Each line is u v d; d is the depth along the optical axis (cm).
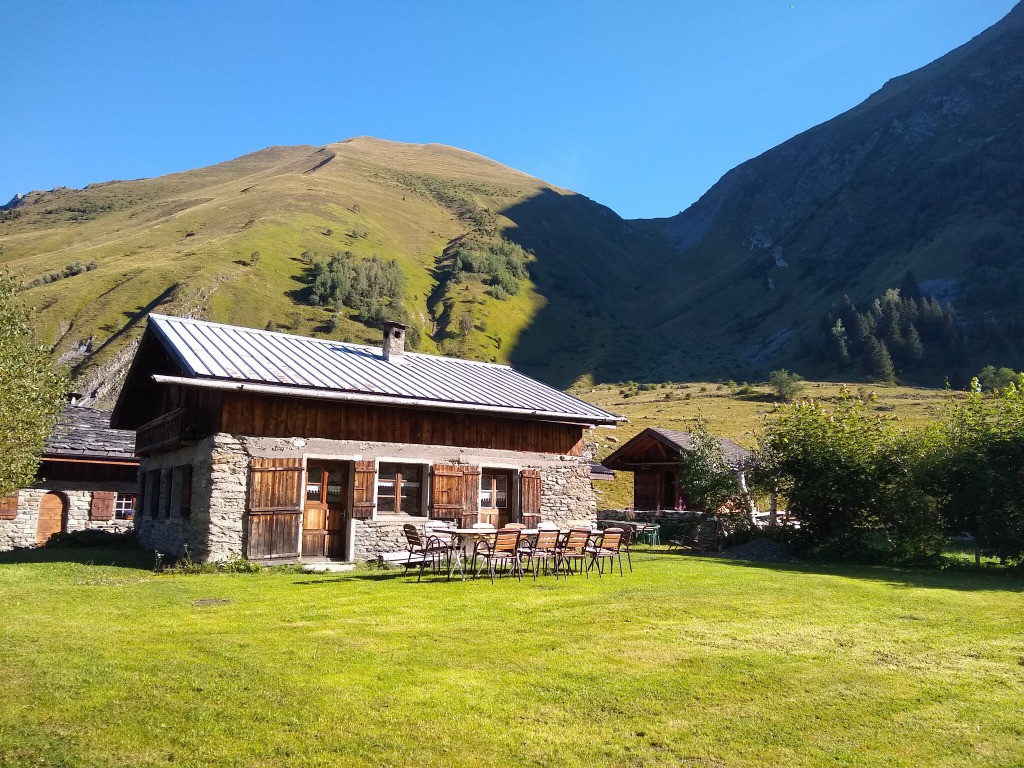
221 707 621
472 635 912
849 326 13962
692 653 848
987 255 15675
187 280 12912
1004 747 601
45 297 11681
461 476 1925
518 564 1452
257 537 1622
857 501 2053
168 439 1808
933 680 772
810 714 662
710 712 658
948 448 1961
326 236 18112
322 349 2073
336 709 627
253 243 15850
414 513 1880
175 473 1919
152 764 516
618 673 760
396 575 1502
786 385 8931
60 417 2616
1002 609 1209
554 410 2048
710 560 1938
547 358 16375
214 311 12131
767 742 597
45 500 2475
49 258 14625
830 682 755
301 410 1723
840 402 2375
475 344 15300
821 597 1273
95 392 9200
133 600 1148
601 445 5728
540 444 2095
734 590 1312
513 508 2041
